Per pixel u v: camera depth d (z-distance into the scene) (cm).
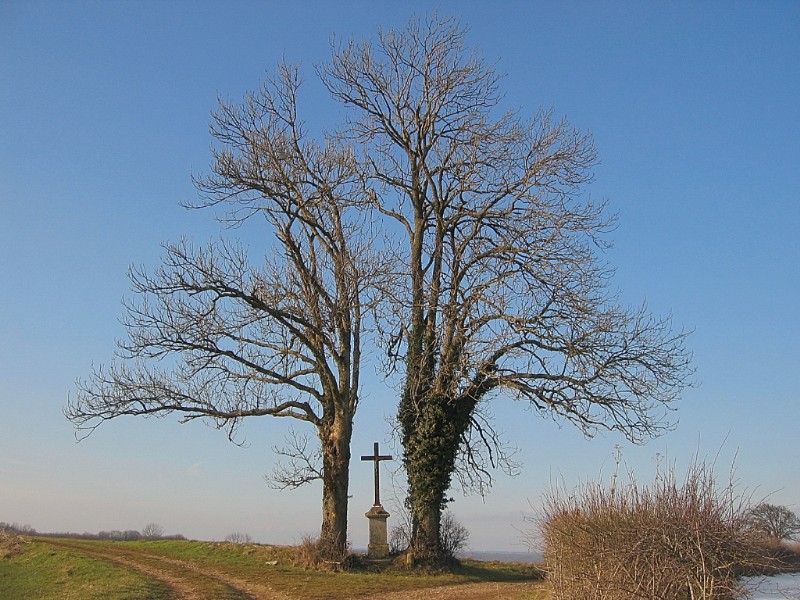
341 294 3012
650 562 1308
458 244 3094
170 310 2777
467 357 2794
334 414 2977
